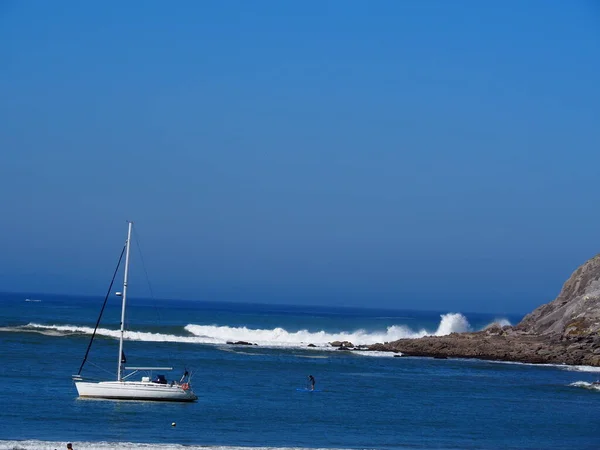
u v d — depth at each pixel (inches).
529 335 7869.1
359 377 5142.7
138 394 3617.1
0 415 3134.8
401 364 6176.2
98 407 3412.9
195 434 2987.2
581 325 7529.5
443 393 4544.8
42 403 3430.1
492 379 5383.9
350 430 3250.5
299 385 4557.1
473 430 3390.7
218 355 6003.9
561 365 6525.6
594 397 4618.6
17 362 4785.9
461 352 7062.0
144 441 2810.0
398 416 3659.0
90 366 4803.2
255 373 5019.7
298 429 3211.1
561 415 3900.1
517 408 4077.3
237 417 3393.2
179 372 4859.7
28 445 2581.2
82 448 2586.1
